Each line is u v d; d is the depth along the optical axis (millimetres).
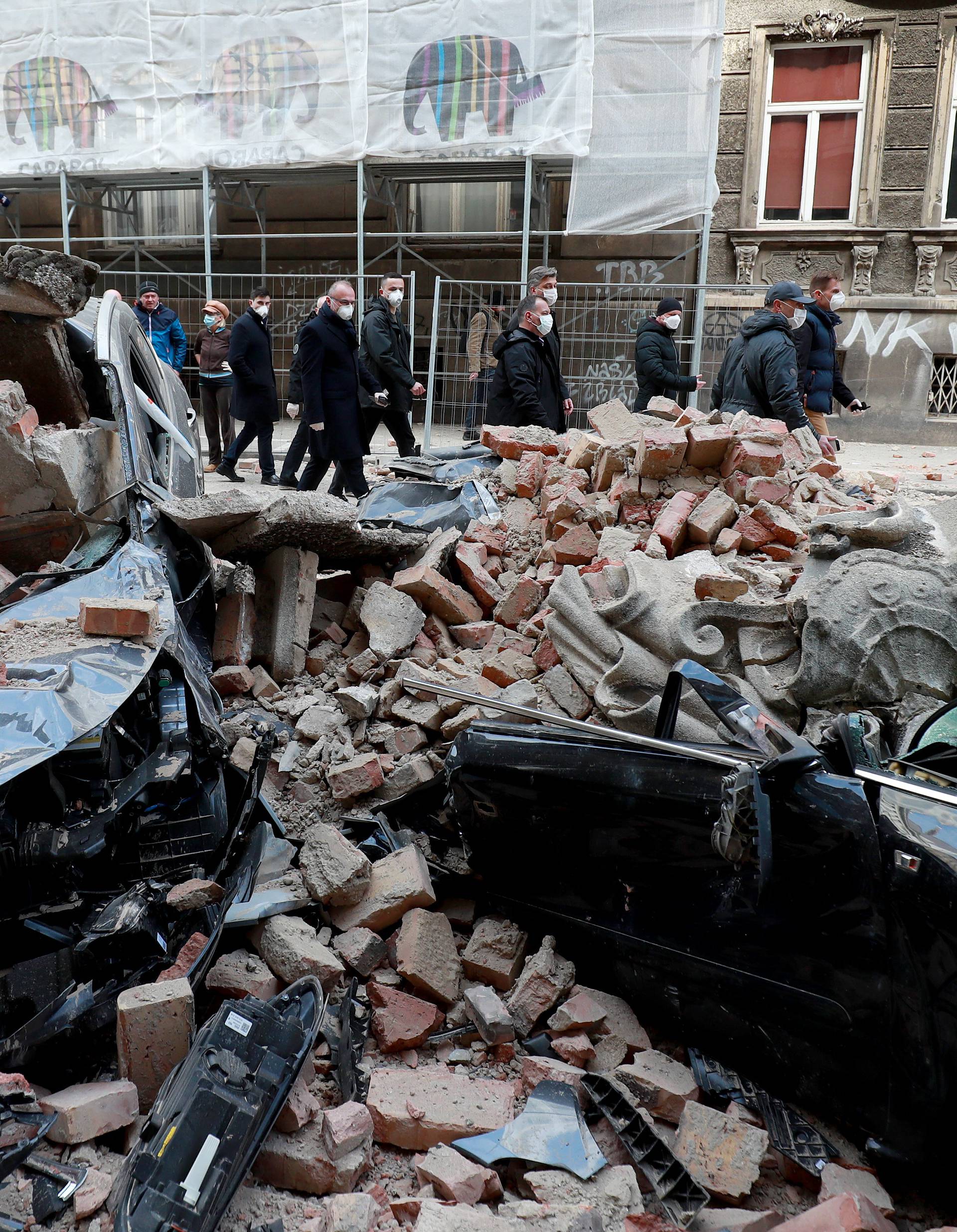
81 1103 2213
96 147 14344
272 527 4105
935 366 15766
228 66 13695
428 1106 2391
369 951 2859
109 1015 2418
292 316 16281
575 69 12797
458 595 4773
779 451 5027
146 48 13852
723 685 2625
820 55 15625
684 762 2664
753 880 2453
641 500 5148
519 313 7012
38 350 4457
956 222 15523
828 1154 2344
